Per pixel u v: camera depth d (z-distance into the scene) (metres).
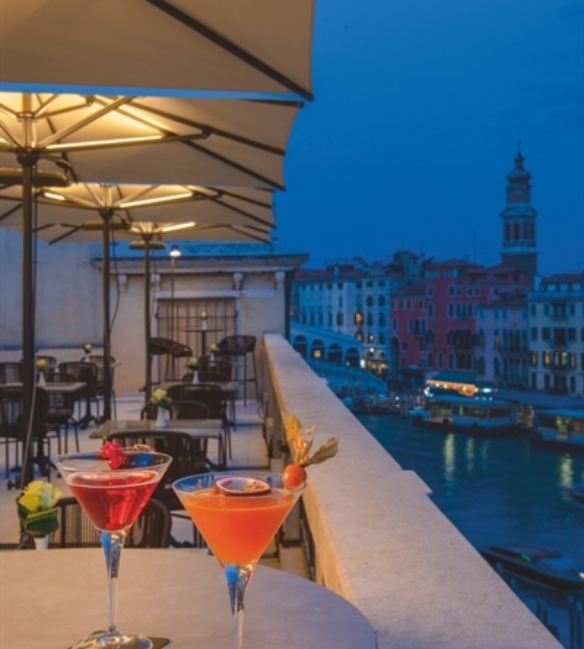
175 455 5.33
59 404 9.70
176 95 3.09
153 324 14.91
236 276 14.81
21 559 1.76
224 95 3.04
